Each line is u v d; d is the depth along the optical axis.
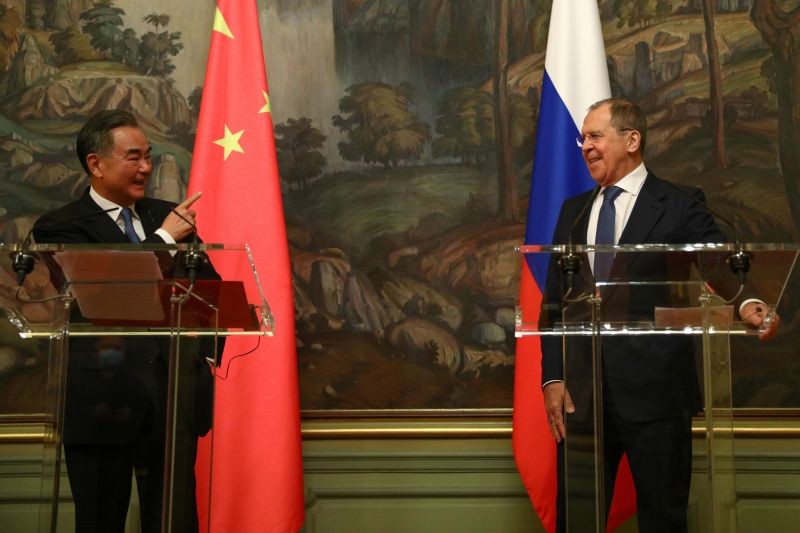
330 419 4.46
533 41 4.69
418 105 4.66
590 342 2.46
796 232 4.50
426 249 4.57
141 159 3.55
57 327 2.42
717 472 2.35
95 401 2.46
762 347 4.45
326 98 4.66
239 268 3.19
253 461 3.88
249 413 3.92
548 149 4.29
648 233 3.34
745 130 4.57
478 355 4.50
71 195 4.55
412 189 4.60
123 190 3.53
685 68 4.63
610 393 2.44
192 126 4.64
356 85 4.67
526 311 3.94
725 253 2.36
